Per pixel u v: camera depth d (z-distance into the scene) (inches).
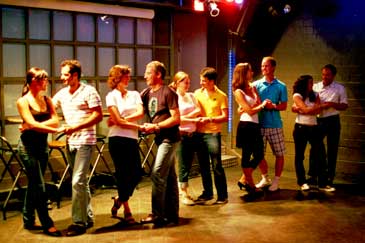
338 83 296.7
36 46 280.4
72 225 219.3
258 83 290.0
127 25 317.4
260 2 343.0
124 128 221.9
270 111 285.6
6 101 270.7
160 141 226.4
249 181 279.4
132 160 225.6
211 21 371.2
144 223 232.7
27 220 223.1
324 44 328.8
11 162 271.3
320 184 297.4
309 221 239.6
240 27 349.1
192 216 245.6
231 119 370.9
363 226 233.0
